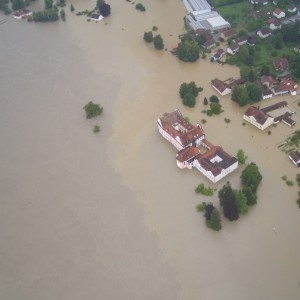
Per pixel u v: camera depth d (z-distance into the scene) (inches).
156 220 5861.2
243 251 5383.9
